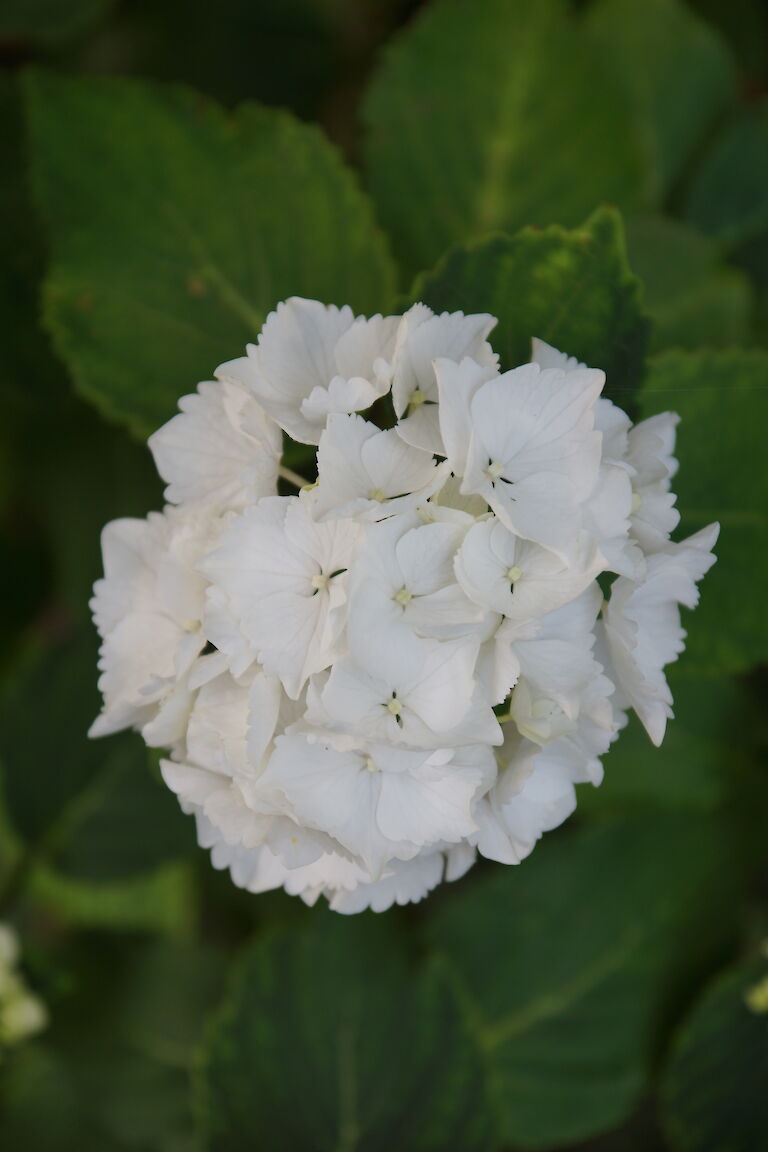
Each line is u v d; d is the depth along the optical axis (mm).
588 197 757
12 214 795
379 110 759
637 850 832
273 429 572
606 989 834
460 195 756
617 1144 973
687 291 780
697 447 679
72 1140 863
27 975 853
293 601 561
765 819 828
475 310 621
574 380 559
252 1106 778
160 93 706
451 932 830
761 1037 801
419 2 915
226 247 702
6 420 855
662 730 575
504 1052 829
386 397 588
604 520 558
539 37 756
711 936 844
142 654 594
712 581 683
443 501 562
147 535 594
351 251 703
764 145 843
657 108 850
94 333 696
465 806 565
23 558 885
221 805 580
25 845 818
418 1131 783
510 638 553
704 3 913
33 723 811
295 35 903
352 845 569
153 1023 866
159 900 887
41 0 817
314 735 553
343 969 791
